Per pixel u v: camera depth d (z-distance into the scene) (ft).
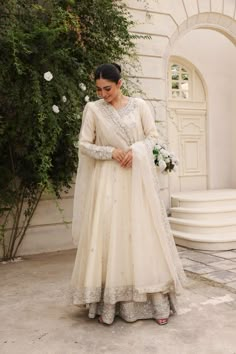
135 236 8.48
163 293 8.80
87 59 15.40
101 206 8.71
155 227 8.68
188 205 19.30
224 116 25.63
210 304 10.03
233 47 25.66
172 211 19.33
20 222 16.08
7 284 12.34
